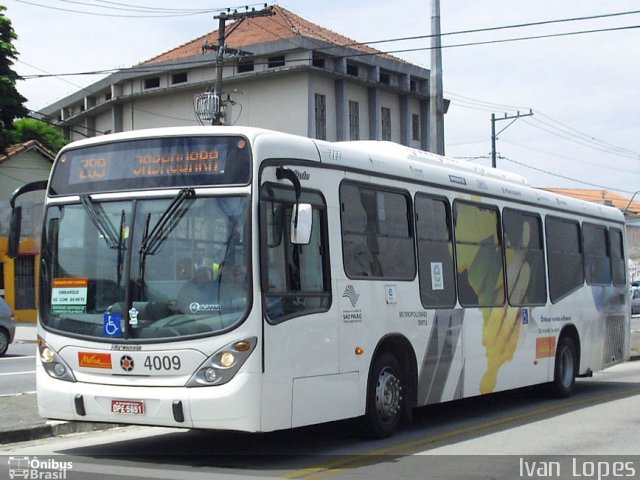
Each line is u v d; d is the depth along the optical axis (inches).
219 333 337.7
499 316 521.3
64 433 437.7
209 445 407.2
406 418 438.6
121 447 401.7
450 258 477.1
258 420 335.3
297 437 428.8
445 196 478.9
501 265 530.0
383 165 429.4
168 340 342.0
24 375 707.4
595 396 624.4
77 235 370.9
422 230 455.5
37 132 2106.3
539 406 566.6
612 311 693.9
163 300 347.6
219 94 1438.2
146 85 2174.0
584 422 492.1
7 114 1515.7
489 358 507.8
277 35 1991.9
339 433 438.3
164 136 362.0
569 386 614.9
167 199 355.9
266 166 353.1
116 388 349.4
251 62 1957.4
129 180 364.5
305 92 1863.9
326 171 388.8
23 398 525.7
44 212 383.2
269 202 351.9
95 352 354.6
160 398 339.3
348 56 1915.6
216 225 346.9
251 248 341.1
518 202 558.9
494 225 528.4
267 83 1916.8
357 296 397.4
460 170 516.7
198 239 348.5
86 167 375.9
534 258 574.6
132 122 2166.6
